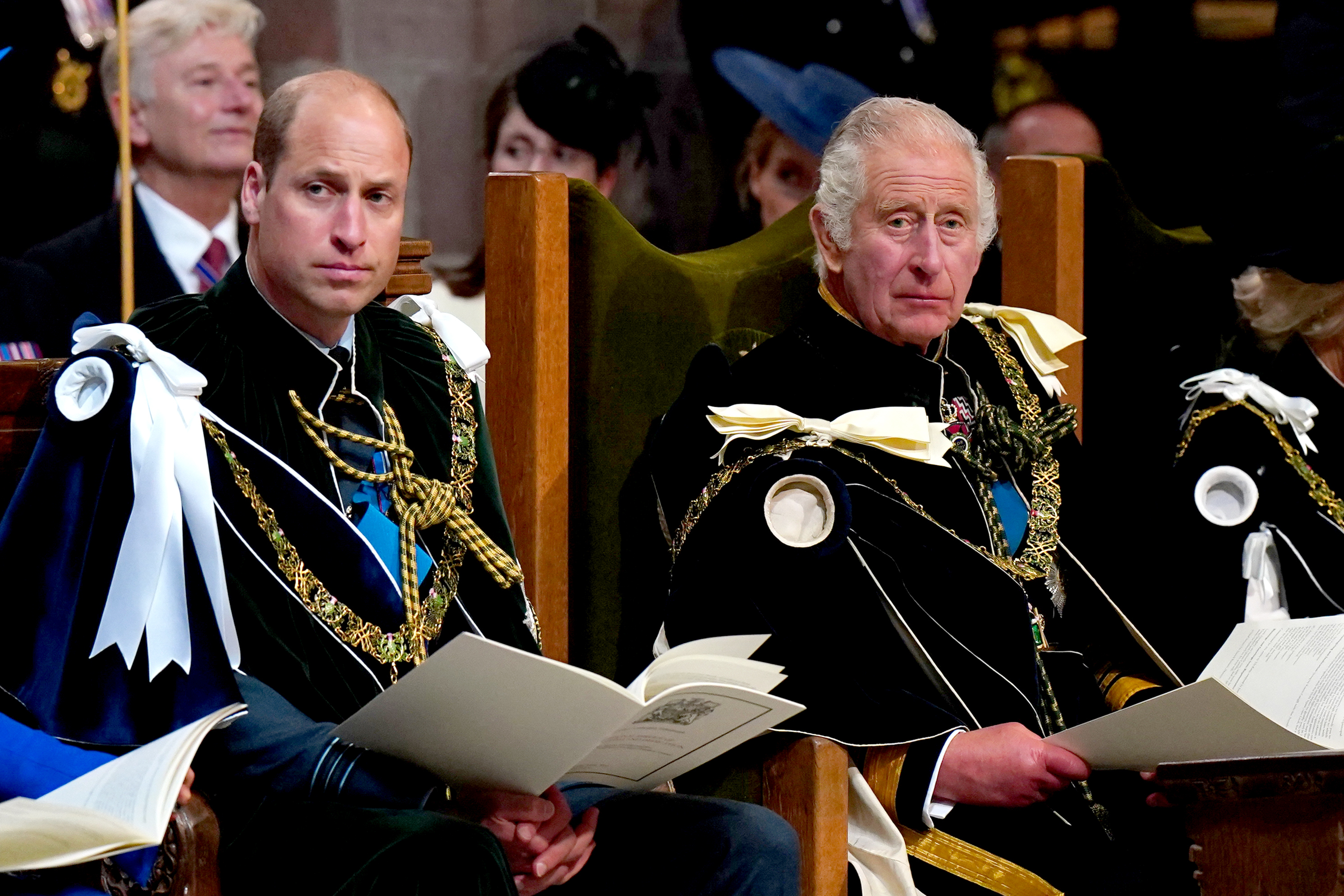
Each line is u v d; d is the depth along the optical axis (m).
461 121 15.68
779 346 10.46
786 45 16.55
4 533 7.30
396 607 8.17
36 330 14.40
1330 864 7.26
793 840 8.38
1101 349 12.91
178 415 7.47
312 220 7.93
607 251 10.38
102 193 14.59
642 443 10.55
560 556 10.12
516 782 7.39
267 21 14.95
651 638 10.49
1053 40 17.52
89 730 7.03
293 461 8.14
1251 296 12.35
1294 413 11.70
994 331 11.12
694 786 9.10
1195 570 11.42
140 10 14.53
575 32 15.92
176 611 7.21
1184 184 17.94
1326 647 9.85
